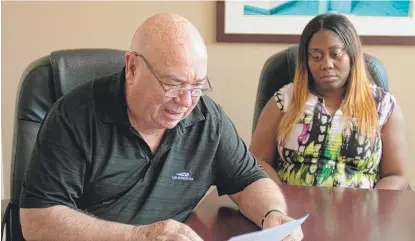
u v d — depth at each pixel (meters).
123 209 1.28
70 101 1.23
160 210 1.32
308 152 1.88
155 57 1.10
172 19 1.12
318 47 1.83
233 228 1.23
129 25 2.34
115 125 1.22
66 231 1.09
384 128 1.94
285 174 1.91
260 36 2.29
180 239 1.02
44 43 2.36
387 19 2.27
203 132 1.34
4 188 2.42
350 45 1.83
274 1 2.27
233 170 1.39
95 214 1.28
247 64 2.34
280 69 2.02
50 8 2.33
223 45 2.33
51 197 1.16
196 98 1.16
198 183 1.36
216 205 1.40
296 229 1.15
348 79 1.88
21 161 1.46
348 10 2.27
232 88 2.37
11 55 2.37
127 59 1.18
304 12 2.27
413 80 2.32
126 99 1.23
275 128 1.96
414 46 2.29
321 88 1.91
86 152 1.20
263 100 2.04
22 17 2.34
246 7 2.28
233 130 1.42
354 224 1.25
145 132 1.25
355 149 1.87
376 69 2.01
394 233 1.20
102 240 1.06
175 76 1.09
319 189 1.53
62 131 1.19
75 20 2.34
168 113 1.16
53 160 1.17
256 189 1.35
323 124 1.87
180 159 1.32
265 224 1.21
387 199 1.44
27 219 1.15
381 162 1.96
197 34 1.13
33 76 1.50
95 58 1.56
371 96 1.89
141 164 1.27
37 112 1.49
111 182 1.25
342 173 1.87
